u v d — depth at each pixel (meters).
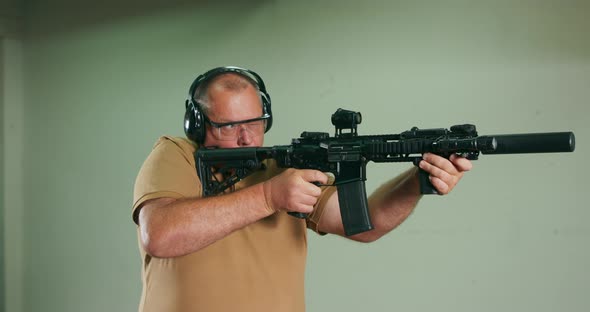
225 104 1.53
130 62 3.66
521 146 1.25
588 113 2.35
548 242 2.42
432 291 2.67
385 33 2.78
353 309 2.89
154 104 3.56
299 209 1.32
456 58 2.61
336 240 2.93
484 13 2.54
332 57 2.92
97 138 3.83
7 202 4.13
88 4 3.87
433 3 2.66
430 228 2.67
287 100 3.06
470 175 2.58
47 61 4.09
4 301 4.13
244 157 1.50
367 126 2.83
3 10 4.07
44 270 4.11
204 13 3.35
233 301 1.50
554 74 2.41
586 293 2.35
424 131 1.39
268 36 3.12
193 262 1.50
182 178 1.48
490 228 2.53
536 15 2.44
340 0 2.90
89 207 3.88
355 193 1.46
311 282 3.02
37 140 4.14
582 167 2.36
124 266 3.71
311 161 1.50
